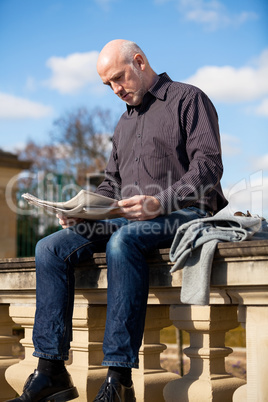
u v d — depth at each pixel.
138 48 2.84
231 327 2.56
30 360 3.24
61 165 27.88
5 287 3.22
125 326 2.33
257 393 2.19
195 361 2.55
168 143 2.70
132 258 2.36
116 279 2.36
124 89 2.80
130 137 2.86
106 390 2.31
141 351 2.79
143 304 2.37
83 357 2.95
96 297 2.82
